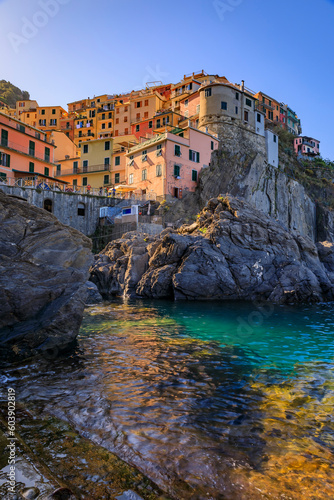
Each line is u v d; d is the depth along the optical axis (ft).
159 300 68.95
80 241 30.40
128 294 75.10
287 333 38.65
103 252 94.32
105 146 190.49
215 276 68.13
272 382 21.93
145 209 129.90
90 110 246.88
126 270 79.56
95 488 10.53
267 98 245.24
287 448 13.96
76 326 28.48
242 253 72.18
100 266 85.25
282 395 19.72
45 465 11.37
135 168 155.43
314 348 31.32
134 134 206.80
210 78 210.59
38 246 27.35
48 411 16.31
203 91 171.32
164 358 26.84
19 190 107.34
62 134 227.81
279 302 67.72
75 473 11.27
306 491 11.28
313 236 189.67
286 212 168.96
